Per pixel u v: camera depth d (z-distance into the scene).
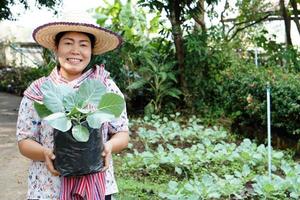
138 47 8.77
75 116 1.76
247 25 10.03
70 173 1.78
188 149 5.53
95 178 1.93
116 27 8.92
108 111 1.81
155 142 6.36
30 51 19.41
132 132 7.04
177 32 8.72
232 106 7.40
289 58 8.20
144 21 9.02
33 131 2.00
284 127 6.38
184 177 4.96
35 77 13.52
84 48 2.00
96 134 1.81
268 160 4.90
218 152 5.40
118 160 5.49
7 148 6.16
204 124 7.89
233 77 7.44
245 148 5.67
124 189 4.29
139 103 9.09
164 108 8.65
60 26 1.94
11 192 4.30
